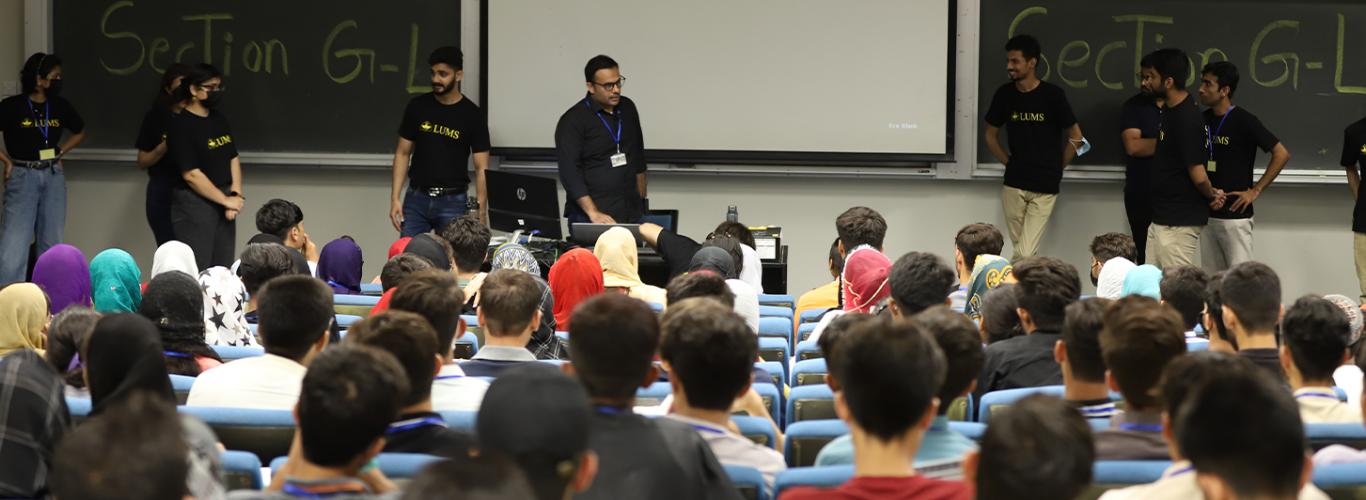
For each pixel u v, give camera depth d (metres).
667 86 8.12
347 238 5.32
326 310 2.99
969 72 8.09
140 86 8.30
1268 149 7.62
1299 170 8.08
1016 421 1.55
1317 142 8.06
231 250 7.65
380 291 5.55
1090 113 8.07
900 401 1.93
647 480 2.12
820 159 8.12
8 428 2.38
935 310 2.64
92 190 8.45
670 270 6.07
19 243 7.89
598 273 4.62
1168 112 7.43
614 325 2.20
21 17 8.27
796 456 2.65
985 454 1.54
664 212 7.14
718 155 8.15
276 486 1.99
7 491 2.36
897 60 8.06
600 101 7.07
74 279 4.54
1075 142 7.81
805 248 8.33
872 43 8.05
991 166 8.16
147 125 7.55
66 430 2.46
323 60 8.27
